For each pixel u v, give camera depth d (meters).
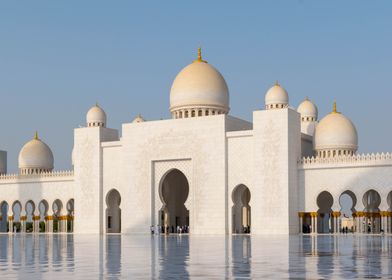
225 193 65.88
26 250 27.84
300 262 18.58
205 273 15.03
